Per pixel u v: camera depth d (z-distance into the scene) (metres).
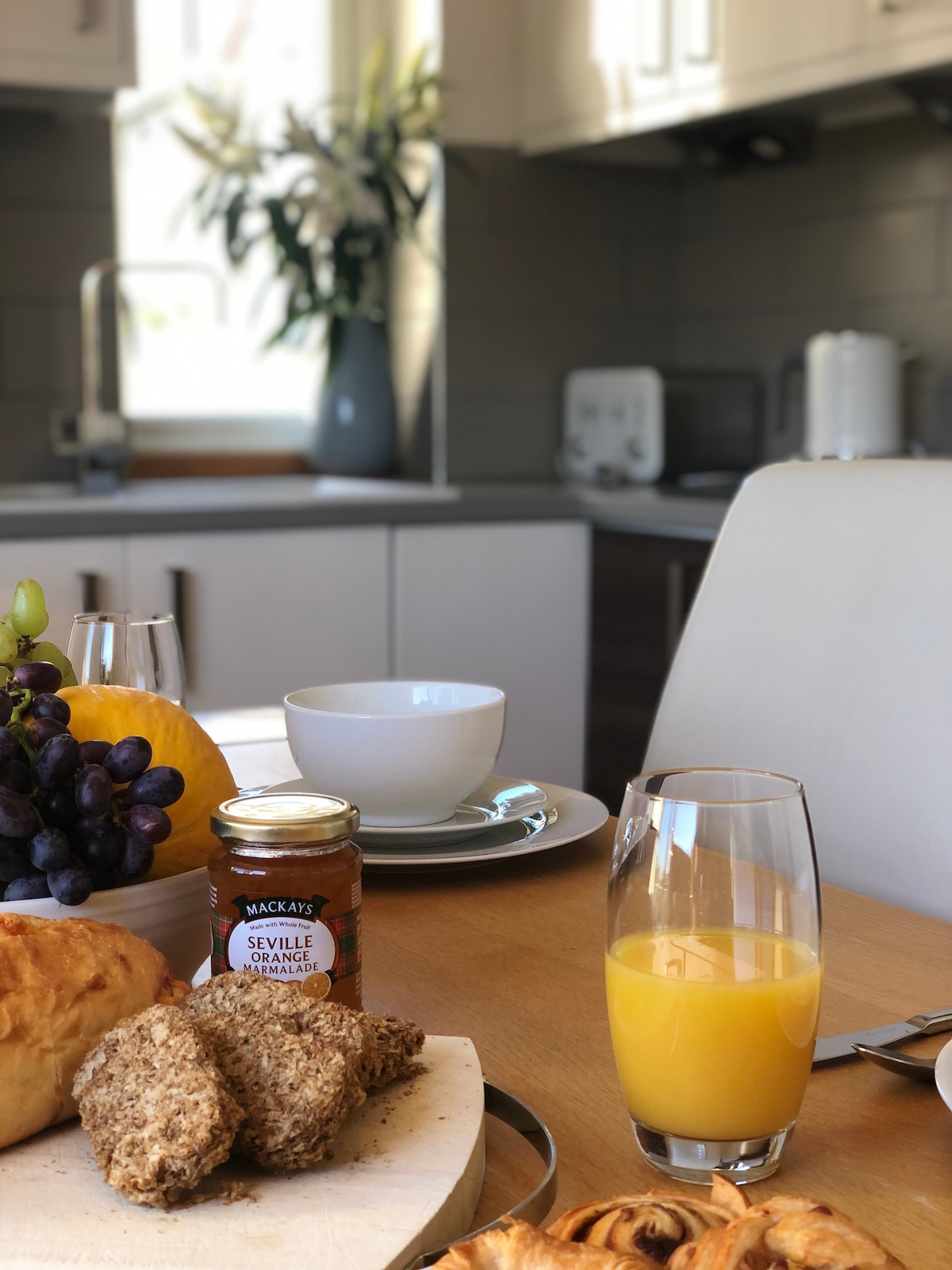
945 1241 0.46
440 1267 0.37
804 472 1.24
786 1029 0.49
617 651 2.71
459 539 2.66
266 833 0.58
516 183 3.19
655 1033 0.50
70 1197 0.47
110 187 2.96
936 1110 0.56
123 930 0.58
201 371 3.37
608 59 2.89
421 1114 0.52
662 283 3.40
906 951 0.75
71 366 2.97
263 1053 0.49
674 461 3.03
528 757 2.78
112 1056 0.50
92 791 0.60
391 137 3.03
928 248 2.75
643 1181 0.50
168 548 2.44
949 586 1.08
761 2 2.54
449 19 3.08
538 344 3.26
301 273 3.05
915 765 1.06
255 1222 0.45
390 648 2.63
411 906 0.82
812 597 1.18
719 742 1.21
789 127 2.88
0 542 2.32
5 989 0.51
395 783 0.88
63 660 0.79
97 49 2.61
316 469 3.39
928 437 2.78
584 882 0.86
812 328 3.04
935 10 2.22
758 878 0.50
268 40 3.38
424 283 3.22
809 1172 0.51
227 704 2.51
